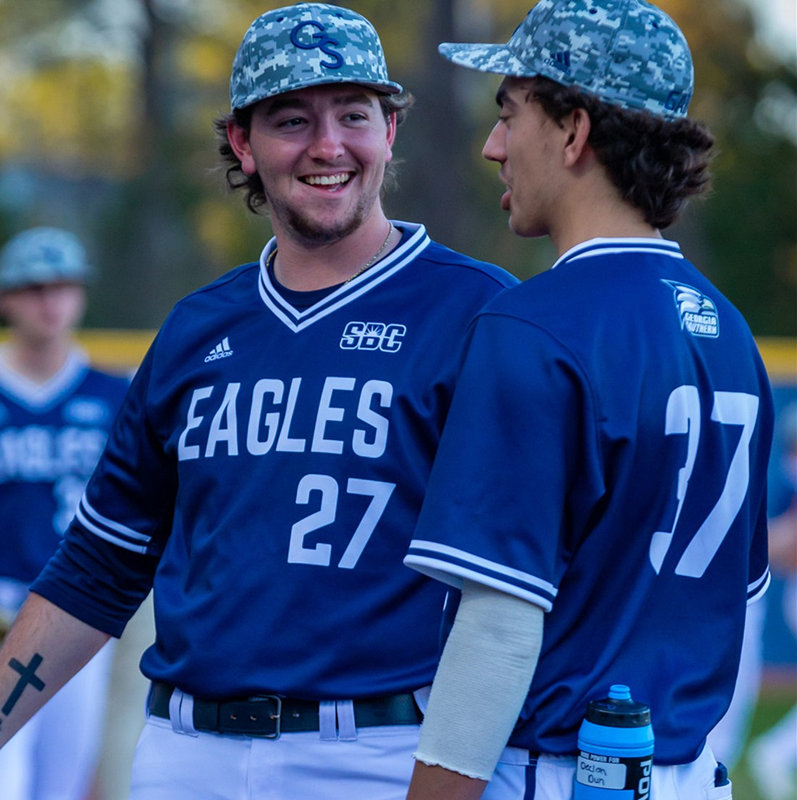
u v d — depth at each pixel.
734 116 60.84
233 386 8.37
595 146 6.82
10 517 15.71
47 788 15.51
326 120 8.20
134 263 62.47
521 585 6.30
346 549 7.84
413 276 8.34
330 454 7.92
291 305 8.40
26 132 74.75
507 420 6.38
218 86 67.12
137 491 9.08
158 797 8.21
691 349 6.70
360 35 8.32
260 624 7.88
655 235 6.97
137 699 16.50
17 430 15.80
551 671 6.62
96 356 22.22
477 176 60.84
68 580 9.16
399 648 7.79
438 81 58.81
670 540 6.65
